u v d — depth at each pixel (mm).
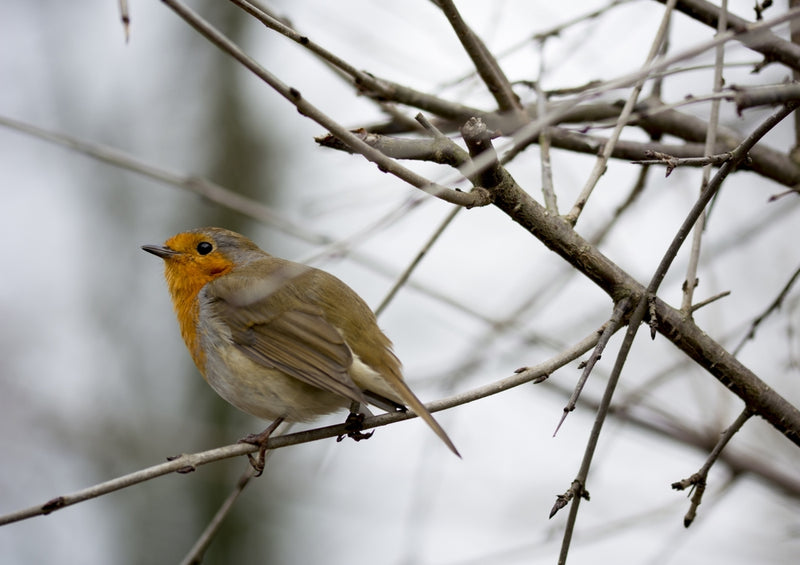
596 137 9023
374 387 7559
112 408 17766
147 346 18875
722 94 6441
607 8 8375
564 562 6152
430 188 6031
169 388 18703
